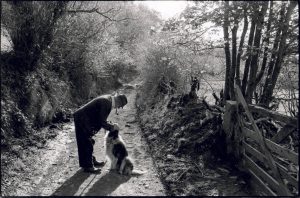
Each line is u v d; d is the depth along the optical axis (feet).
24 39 33.01
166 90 42.16
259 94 26.12
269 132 22.21
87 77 51.08
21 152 24.62
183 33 23.95
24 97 30.30
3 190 19.27
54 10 35.40
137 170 21.74
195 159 22.80
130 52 78.07
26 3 32.50
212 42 23.61
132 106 48.42
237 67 24.22
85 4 47.01
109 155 21.89
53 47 39.55
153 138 29.22
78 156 24.12
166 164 22.81
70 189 19.47
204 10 20.08
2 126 25.29
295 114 22.95
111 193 18.92
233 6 18.47
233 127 22.09
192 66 35.99
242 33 22.20
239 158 21.50
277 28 19.10
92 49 49.49
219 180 19.71
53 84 37.83
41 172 22.21
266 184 18.26
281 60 20.26
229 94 26.30
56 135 30.76
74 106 42.50
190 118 27.91
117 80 73.92
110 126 21.40
